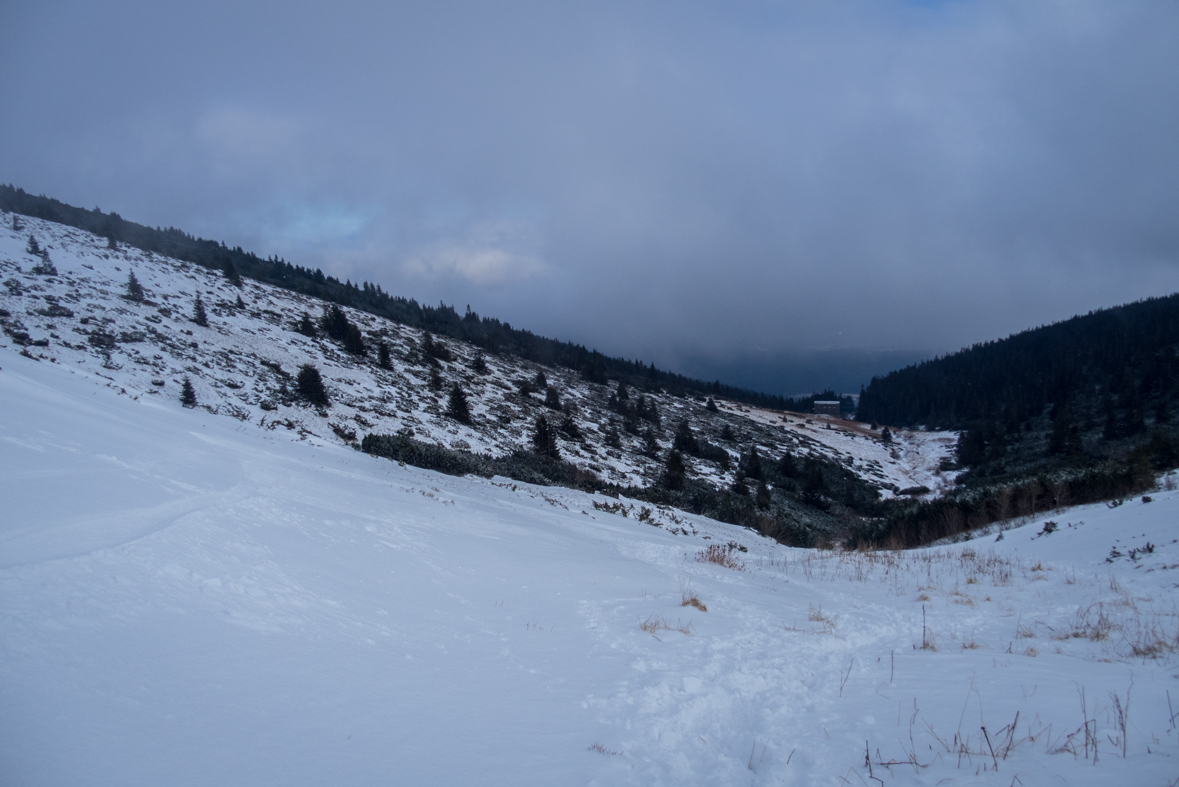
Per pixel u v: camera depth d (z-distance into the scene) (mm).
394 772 2305
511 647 4230
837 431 80125
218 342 30188
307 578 4594
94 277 32469
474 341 72562
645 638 4887
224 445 11867
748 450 52562
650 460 39500
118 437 8102
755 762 2830
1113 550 8586
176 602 3322
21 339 20156
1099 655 4469
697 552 12383
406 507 10430
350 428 25438
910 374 119375
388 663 3420
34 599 2787
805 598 7586
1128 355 72938
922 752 2783
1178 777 2281
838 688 3914
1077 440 41438
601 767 2600
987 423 62625
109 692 2318
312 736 2439
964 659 4418
